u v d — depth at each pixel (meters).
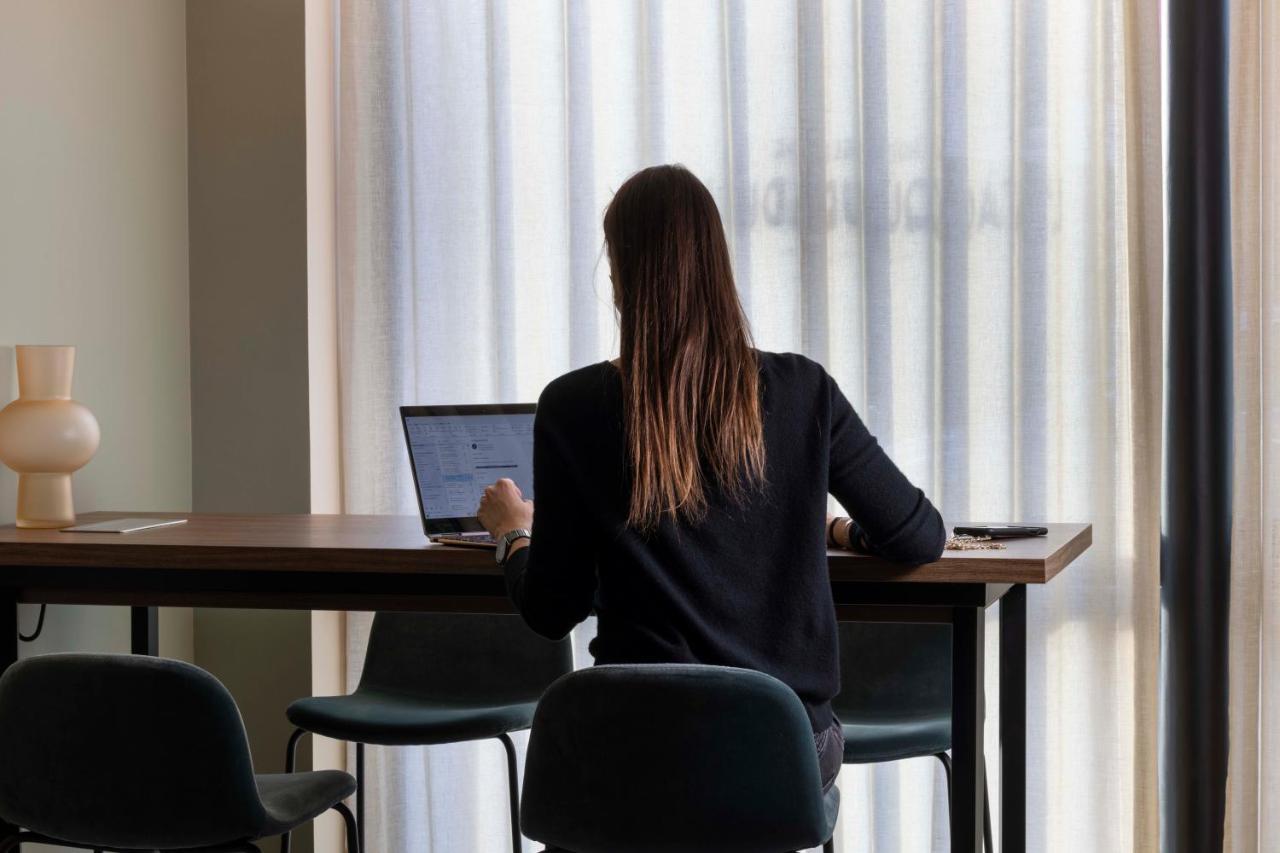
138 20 2.90
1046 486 2.93
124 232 2.86
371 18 3.13
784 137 2.99
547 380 3.15
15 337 2.54
